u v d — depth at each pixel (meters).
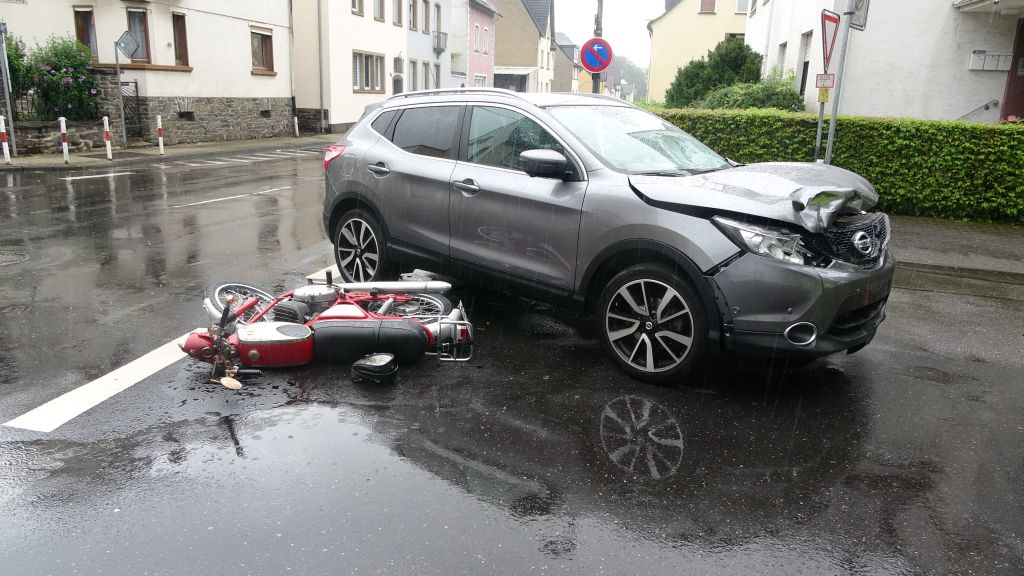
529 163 4.68
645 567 2.78
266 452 3.56
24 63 18.64
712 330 4.19
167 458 3.49
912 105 13.36
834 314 4.07
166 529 2.93
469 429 3.87
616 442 3.77
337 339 4.54
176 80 22.36
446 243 5.53
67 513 3.03
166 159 19.20
